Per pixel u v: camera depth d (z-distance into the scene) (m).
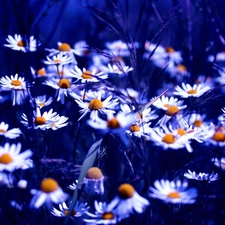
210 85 0.68
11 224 0.57
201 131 0.57
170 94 0.70
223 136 0.57
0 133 0.59
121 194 0.51
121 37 0.59
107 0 0.66
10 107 0.65
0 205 0.58
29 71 0.64
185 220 0.57
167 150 0.55
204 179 0.57
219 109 0.67
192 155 0.56
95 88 0.56
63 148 0.67
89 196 0.56
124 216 0.51
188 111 0.56
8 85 0.63
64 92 0.63
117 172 0.59
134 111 0.55
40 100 0.64
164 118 0.59
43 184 0.52
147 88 0.59
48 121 0.59
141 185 0.59
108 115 0.54
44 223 0.58
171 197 0.51
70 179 0.60
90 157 0.52
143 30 0.62
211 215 0.60
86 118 0.66
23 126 0.61
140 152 0.56
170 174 0.55
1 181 0.56
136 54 0.59
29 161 0.55
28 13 0.65
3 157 0.54
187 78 0.70
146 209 0.56
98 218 0.52
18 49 0.67
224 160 0.60
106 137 0.57
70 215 0.54
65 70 0.71
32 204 0.52
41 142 0.61
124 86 0.69
